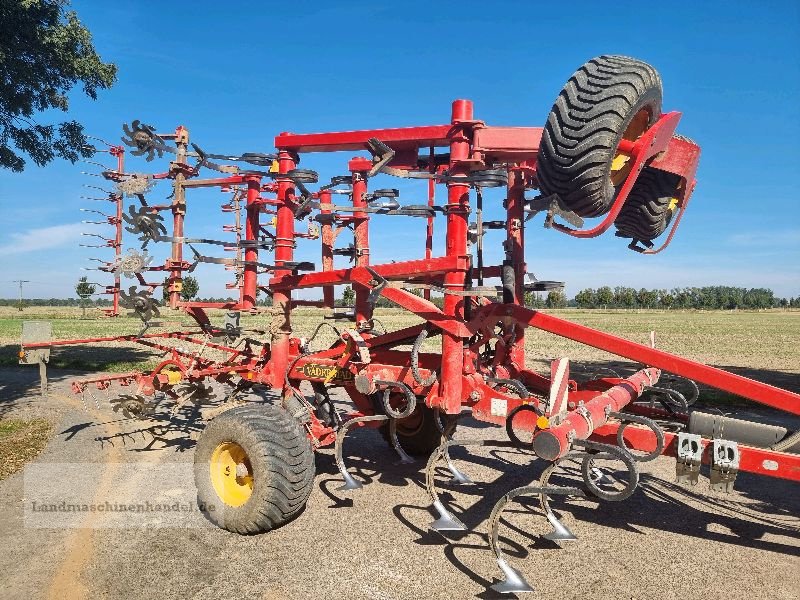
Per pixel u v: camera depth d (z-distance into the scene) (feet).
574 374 43.34
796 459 11.21
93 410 28.19
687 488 17.84
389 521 14.56
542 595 11.05
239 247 17.65
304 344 18.86
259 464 13.28
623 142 11.73
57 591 10.89
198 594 10.84
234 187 20.66
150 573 11.64
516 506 15.89
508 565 10.91
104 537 13.37
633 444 13.14
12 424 25.16
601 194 11.28
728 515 15.57
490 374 15.98
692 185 14.84
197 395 20.21
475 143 13.91
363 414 19.95
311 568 11.94
